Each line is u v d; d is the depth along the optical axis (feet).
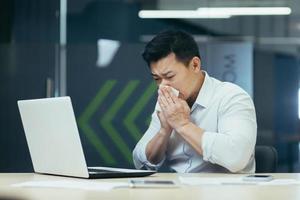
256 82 17.81
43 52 15.92
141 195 4.12
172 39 6.88
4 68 15.94
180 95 6.99
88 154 15.49
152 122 7.53
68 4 18.49
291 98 17.89
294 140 17.60
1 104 15.85
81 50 15.79
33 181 5.35
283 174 6.31
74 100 15.70
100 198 3.95
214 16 19.26
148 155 7.18
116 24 18.62
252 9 19.24
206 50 15.74
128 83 15.53
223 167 6.66
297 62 18.35
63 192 4.35
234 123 6.54
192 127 6.53
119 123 15.48
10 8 17.88
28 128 6.30
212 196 4.07
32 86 15.85
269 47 18.72
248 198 3.95
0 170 15.69
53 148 5.91
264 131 17.29
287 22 18.98
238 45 15.70
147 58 6.98
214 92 7.07
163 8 18.93
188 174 6.25
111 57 15.67
